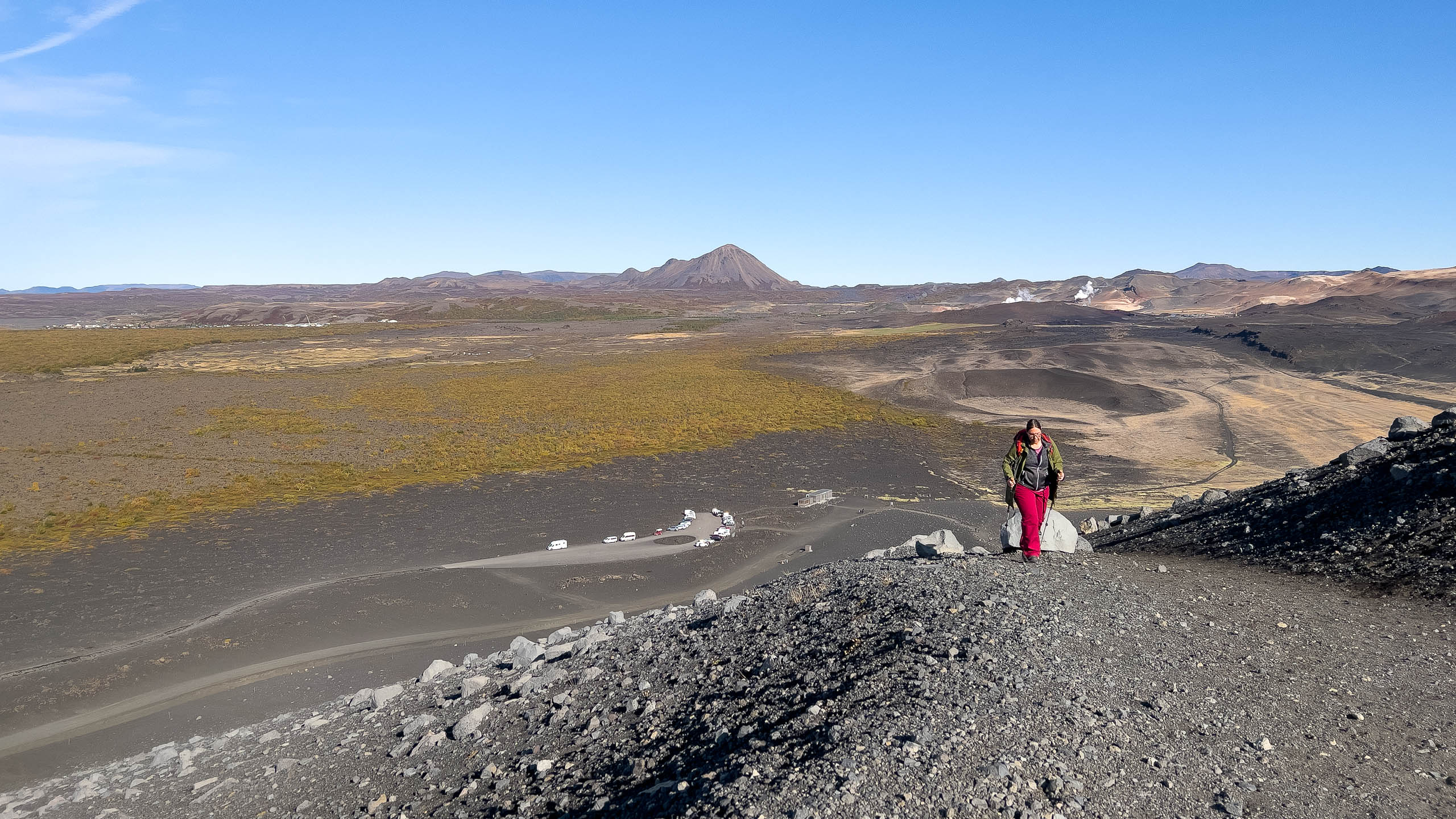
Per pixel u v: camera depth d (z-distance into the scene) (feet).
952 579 29.19
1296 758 16.21
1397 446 43.98
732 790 15.80
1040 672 19.88
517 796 20.94
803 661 24.39
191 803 28.84
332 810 24.64
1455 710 18.45
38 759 58.70
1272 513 40.68
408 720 33.81
